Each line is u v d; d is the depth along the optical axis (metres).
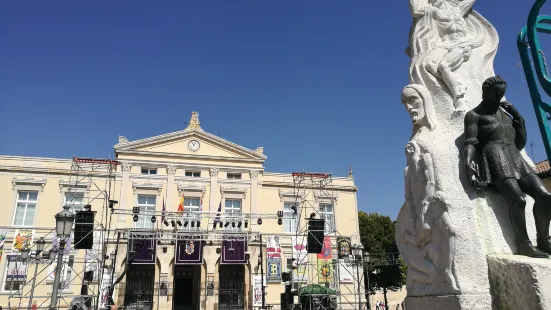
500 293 3.26
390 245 39.34
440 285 3.50
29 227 27.23
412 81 4.55
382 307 40.69
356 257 24.55
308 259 29.50
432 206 3.63
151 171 30.48
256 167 32.03
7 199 27.64
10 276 25.72
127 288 26.53
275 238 28.25
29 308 20.59
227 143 31.94
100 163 29.27
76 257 26.39
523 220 3.46
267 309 25.45
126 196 29.19
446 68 4.23
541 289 2.96
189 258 26.48
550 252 3.33
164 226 28.47
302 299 23.77
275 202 32.00
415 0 4.77
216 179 31.14
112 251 26.12
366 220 40.66
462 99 4.09
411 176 3.92
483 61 4.48
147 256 25.84
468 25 4.64
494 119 3.71
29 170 28.30
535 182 3.46
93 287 25.64
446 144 3.84
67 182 28.75
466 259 3.37
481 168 3.69
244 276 28.00
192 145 31.42
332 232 30.55
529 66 3.85
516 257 3.27
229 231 26.09
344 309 28.25
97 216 28.36
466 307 3.25
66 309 25.33
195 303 30.42
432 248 3.60
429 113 4.14
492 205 3.62
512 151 3.64
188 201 30.52
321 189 32.38
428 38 4.58
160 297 25.80
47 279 25.81
